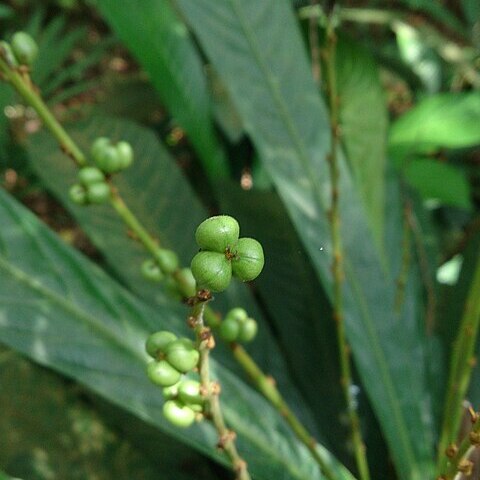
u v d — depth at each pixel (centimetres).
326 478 18
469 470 14
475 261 26
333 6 22
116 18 27
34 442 22
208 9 24
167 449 24
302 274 26
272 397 18
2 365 23
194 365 13
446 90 52
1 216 18
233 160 33
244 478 14
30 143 26
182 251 26
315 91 24
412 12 67
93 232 25
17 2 70
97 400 24
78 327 18
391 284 23
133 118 42
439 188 34
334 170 19
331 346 26
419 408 21
